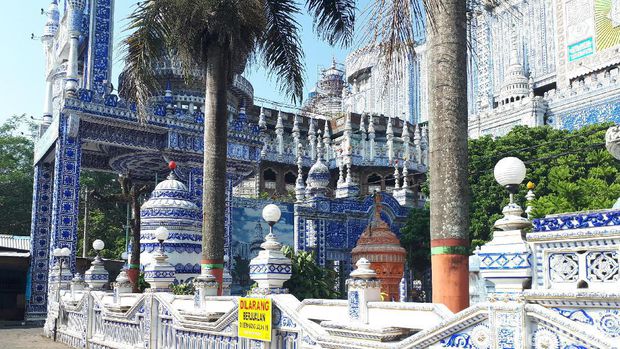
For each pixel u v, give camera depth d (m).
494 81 63.34
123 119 22.22
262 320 7.86
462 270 7.22
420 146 54.91
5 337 19.64
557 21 52.47
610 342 3.79
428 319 5.71
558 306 4.27
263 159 47.44
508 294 4.50
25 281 28.58
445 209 7.35
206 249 12.23
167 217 17.89
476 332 4.78
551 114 46.16
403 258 14.70
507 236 4.79
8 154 40.56
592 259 4.22
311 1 13.43
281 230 31.62
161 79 33.44
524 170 5.12
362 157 51.25
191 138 23.70
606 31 48.25
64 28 26.05
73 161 21.69
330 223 29.78
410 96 63.62
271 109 55.66
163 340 11.05
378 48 6.90
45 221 25.95
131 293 13.24
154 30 13.24
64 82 26.50
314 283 16.20
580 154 31.39
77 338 16.25
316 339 6.79
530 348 4.31
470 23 8.26
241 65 14.00
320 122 58.91
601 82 42.91
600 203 17.28
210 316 9.30
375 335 5.92
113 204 42.25
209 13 12.34
